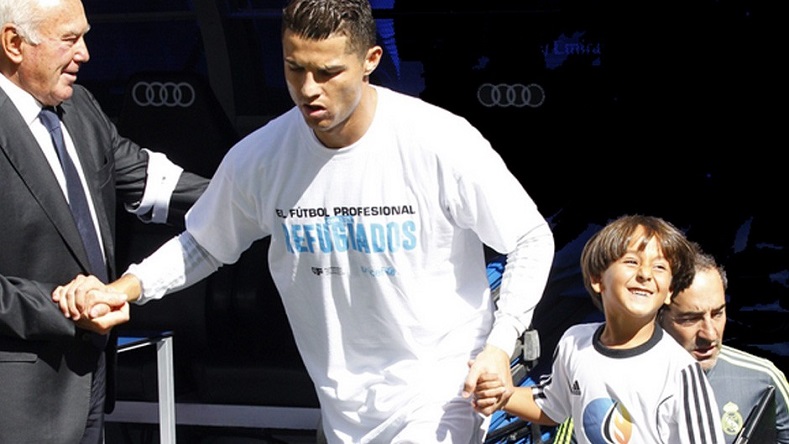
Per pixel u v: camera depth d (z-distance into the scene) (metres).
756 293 9.75
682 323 6.36
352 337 6.19
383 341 6.15
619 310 5.79
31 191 6.48
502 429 7.60
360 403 6.24
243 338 9.99
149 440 9.78
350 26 5.54
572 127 10.23
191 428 9.91
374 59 5.80
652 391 5.72
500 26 10.09
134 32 11.06
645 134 10.13
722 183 10.11
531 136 10.28
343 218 5.97
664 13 9.87
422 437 6.05
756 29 9.80
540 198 10.34
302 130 5.97
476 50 10.20
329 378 6.27
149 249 10.01
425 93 10.38
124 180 7.44
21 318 6.38
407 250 5.97
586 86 10.12
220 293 9.81
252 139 6.18
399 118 5.89
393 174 5.89
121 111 10.43
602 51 10.05
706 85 10.00
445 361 6.19
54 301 6.36
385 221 5.94
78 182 6.78
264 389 9.55
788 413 6.52
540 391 6.29
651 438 5.73
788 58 9.81
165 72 10.30
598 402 5.81
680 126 10.09
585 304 9.66
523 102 10.22
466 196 5.90
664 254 5.77
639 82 10.05
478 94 10.27
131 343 7.90
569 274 9.83
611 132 10.18
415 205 5.93
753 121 9.98
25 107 6.57
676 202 10.20
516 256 6.09
